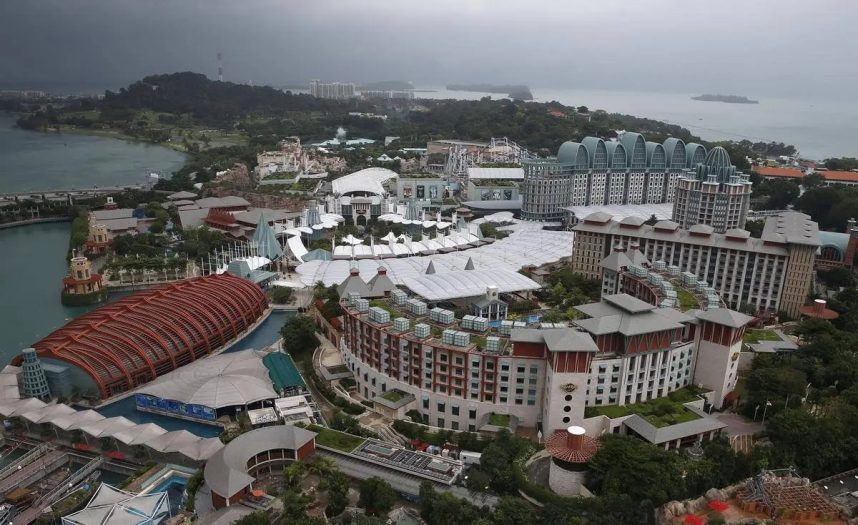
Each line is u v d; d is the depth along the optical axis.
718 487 174.50
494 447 182.12
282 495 171.75
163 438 196.00
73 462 198.50
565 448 176.75
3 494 177.62
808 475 184.75
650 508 158.62
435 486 175.88
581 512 160.25
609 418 197.25
